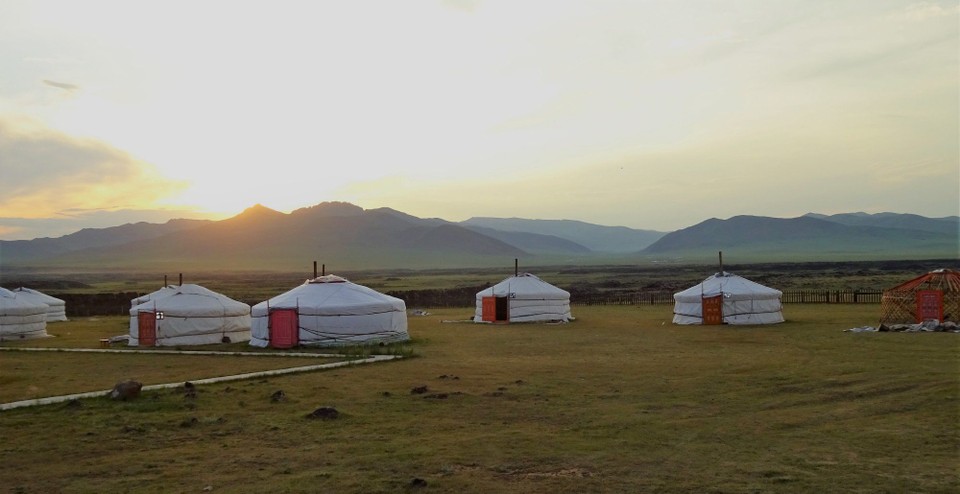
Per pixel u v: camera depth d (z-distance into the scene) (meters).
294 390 16.98
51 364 23.61
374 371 20.33
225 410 14.55
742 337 28.33
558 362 21.61
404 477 9.74
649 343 26.84
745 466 10.02
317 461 10.62
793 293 55.50
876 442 11.21
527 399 15.41
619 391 16.23
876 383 16.23
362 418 13.63
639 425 12.73
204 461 10.73
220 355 26.00
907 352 21.69
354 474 9.89
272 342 28.84
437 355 24.22
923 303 32.41
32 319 35.09
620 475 9.71
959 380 16.08
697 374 18.55
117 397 15.62
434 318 45.09
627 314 44.44
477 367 20.77
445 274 168.62
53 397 16.48
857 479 9.30
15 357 25.98
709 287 36.12
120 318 51.59
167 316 30.25
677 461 10.36
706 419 13.16
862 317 36.78
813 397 15.02
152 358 25.28
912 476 9.38
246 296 74.50
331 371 20.52
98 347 30.08
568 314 41.06
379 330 29.22
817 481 9.26
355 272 198.50
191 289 32.09
